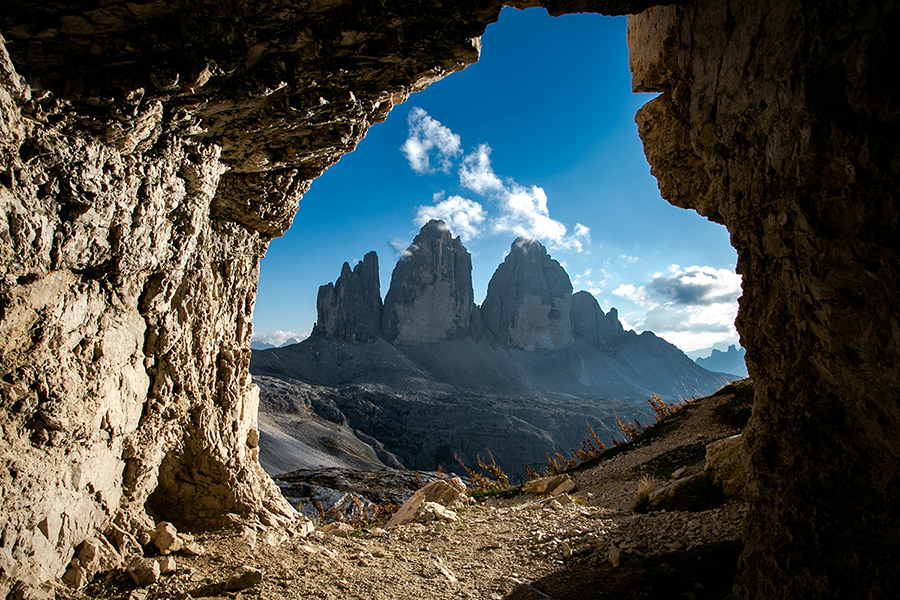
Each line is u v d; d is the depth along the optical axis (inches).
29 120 173.8
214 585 230.4
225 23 179.8
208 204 282.0
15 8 156.5
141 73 184.2
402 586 248.8
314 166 302.8
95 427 231.3
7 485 186.2
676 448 652.7
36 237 180.4
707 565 247.6
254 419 365.4
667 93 277.9
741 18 177.6
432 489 512.4
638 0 208.8
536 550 312.7
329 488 1323.8
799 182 153.9
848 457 170.9
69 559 215.8
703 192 289.9
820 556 176.2
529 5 206.7
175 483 294.5
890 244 132.5
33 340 196.1
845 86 137.3
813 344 173.3
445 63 221.1
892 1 122.7
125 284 245.0
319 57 205.8
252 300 358.9
